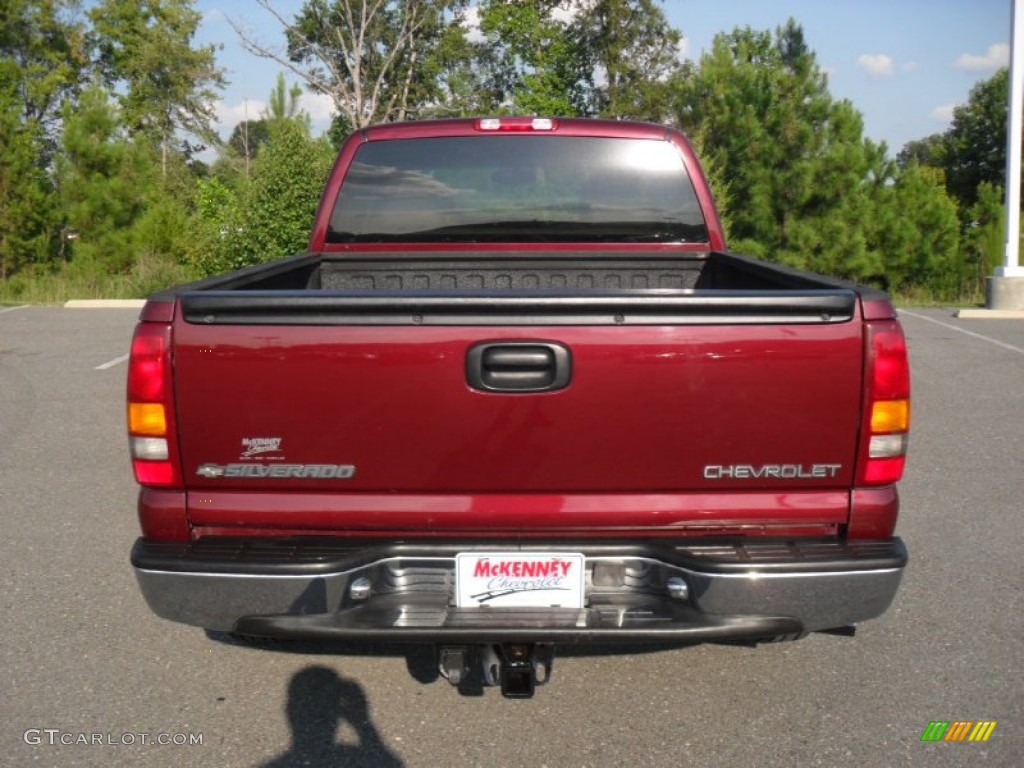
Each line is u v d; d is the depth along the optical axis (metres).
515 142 4.73
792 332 2.93
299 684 3.82
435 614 3.02
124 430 7.88
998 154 36.50
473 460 2.99
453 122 4.73
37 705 3.65
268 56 29.86
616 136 4.75
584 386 2.94
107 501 6.09
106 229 21.33
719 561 2.93
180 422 2.99
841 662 3.97
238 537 3.09
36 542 5.37
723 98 21.08
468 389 2.95
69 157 21.88
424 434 2.97
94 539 5.41
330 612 2.97
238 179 21.50
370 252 4.80
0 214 20.67
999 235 20.25
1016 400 8.80
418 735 3.45
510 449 2.98
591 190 4.77
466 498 3.03
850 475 3.00
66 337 13.25
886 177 20.84
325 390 2.96
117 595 4.66
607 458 2.98
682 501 3.01
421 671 3.92
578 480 3.00
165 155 44.94
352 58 34.34
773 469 2.99
